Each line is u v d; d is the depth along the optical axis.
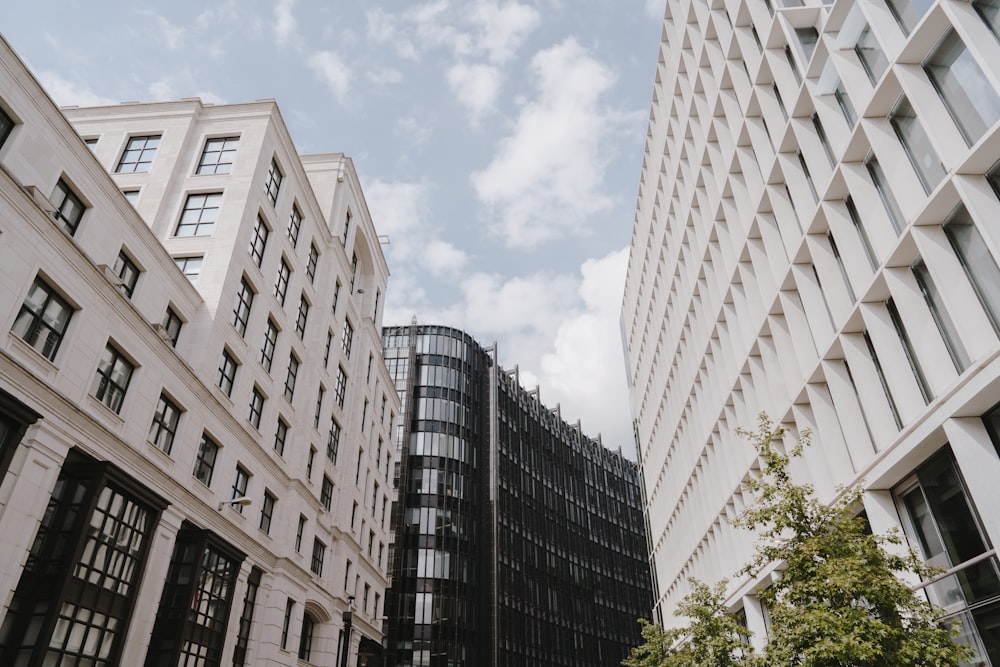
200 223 29.80
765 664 12.80
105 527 18.25
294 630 31.09
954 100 14.89
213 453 26.33
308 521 34.50
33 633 15.65
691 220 37.09
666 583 47.22
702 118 33.50
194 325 26.34
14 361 15.98
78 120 33.56
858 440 18.86
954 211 14.88
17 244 16.91
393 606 65.94
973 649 11.29
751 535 26.88
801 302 23.11
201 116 33.91
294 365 35.66
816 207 20.38
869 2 17.20
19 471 15.95
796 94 22.69
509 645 72.94
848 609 11.56
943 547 15.41
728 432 30.30
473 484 77.62
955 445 14.01
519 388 98.25
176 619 21.42
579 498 102.25
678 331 40.62
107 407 19.94
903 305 16.17
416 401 79.25
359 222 48.19
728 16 29.84
